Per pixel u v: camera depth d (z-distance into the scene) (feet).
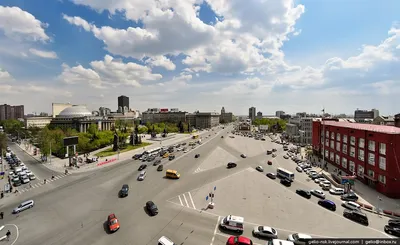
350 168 203.72
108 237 99.55
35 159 292.20
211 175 202.59
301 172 219.00
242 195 152.35
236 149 359.05
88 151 332.80
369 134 174.40
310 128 412.16
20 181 180.86
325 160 262.47
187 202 139.13
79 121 580.30
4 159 307.37
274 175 196.34
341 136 221.25
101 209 129.39
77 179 191.42
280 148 372.58
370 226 111.45
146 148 363.15
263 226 103.65
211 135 604.49
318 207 134.10
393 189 149.48
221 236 100.27
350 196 145.48
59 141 311.47
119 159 275.59
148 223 112.06
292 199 146.30
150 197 147.74
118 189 163.94
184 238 98.58
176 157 288.10
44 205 136.46
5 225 111.96
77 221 115.14
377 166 163.73
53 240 98.07
